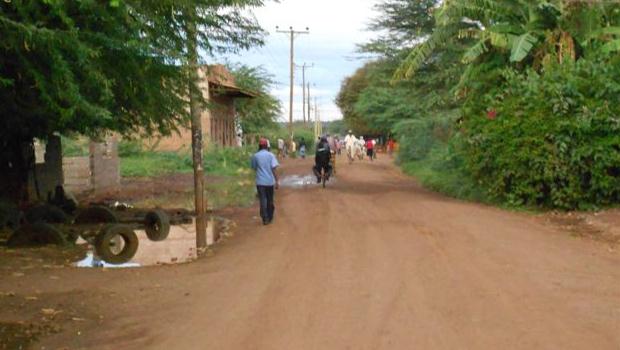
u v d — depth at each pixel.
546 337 6.88
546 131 17.12
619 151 16.84
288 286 9.27
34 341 6.91
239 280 9.77
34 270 10.52
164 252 12.61
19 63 9.69
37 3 8.66
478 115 19.30
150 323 7.61
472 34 21.50
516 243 12.47
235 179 30.00
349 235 13.61
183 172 34.38
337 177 31.98
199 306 8.33
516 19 20.72
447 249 11.82
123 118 15.50
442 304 8.17
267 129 65.31
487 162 18.56
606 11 19.98
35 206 17.00
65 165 24.41
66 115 9.34
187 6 11.52
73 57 9.54
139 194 23.83
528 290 8.85
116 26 9.96
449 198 21.14
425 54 22.33
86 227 15.40
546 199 17.81
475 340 6.79
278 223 15.89
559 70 17.86
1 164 17.80
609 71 17.36
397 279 9.53
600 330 7.12
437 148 32.47
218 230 15.17
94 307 8.26
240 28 13.62
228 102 50.88
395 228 14.39
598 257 11.20
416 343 6.72
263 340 6.91
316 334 7.06
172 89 13.86
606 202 17.22
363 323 7.42
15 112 13.12
